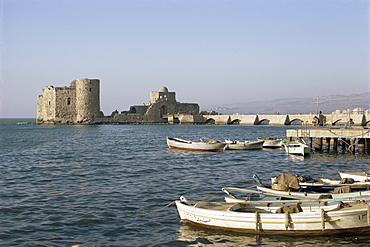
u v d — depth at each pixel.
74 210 20.16
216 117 167.38
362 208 16.17
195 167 35.53
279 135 86.25
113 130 114.50
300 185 21.56
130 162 39.00
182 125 158.12
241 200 18.73
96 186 26.16
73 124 139.88
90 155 45.78
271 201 17.50
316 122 52.28
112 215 19.34
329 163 38.56
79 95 139.75
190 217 18.06
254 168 35.16
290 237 16.44
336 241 16.02
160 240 16.17
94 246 15.42
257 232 16.77
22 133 98.94
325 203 17.41
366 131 44.84
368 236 16.48
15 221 18.33
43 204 21.30
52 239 16.11
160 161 39.97
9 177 29.81
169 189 25.14
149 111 163.25
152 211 20.06
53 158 42.59
